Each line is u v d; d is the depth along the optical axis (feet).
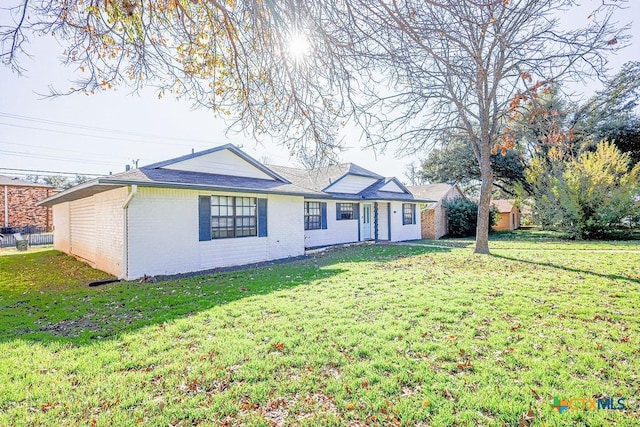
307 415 8.44
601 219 51.21
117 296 20.81
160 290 22.24
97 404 8.97
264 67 11.63
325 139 12.81
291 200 40.09
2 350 12.46
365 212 59.52
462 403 8.70
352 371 10.44
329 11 8.91
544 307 16.42
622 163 51.60
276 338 13.05
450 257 35.99
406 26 8.05
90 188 28.17
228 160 36.22
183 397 9.27
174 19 10.71
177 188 27.99
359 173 57.00
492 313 15.60
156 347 12.48
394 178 62.90
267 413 8.55
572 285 21.26
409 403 8.76
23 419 8.36
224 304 18.07
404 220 63.36
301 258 38.29
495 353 11.46
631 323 14.08
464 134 40.86
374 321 14.83
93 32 10.50
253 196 35.63
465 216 71.56
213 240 31.81
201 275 28.07
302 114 12.44
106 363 11.30
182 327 14.58
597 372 10.11
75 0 9.53
